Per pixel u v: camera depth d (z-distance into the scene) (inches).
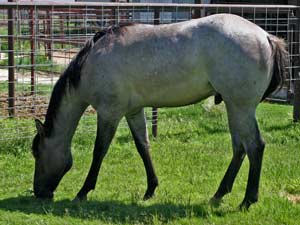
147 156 263.7
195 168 308.2
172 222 226.4
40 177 261.3
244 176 287.7
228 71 232.4
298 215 234.5
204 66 236.4
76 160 325.4
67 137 261.9
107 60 245.3
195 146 356.8
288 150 343.6
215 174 298.4
